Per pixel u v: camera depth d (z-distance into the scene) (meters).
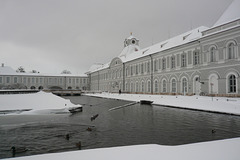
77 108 22.00
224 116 16.58
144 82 45.38
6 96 24.12
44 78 81.31
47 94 27.22
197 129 12.12
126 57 60.31
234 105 17.83
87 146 9.16
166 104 25.31
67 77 85.75
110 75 65.94
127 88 54.19
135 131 11.84
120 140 9.99
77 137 10.77
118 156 5.47
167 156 5.47
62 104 24.20
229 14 26.25
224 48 24.22
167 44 40.66
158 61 40.22
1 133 11.88
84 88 88.88
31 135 11.37
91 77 87.06
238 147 6.29
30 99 24.48
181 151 5.91
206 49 26.84
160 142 9.53
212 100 20.77
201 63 27.67
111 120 15.85
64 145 9.41
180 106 22.88
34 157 5.34
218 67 24.94
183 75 33.00
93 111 22.05
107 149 6.16
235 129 11.91
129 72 53.12
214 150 5.99
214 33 25.34
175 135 10.77
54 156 5.41
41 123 14.96
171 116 17.16
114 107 25.69
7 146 9.43
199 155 5.54
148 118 16.41
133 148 6.25
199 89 29.47
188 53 31.94
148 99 30.41
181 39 36.69
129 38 66.75
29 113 20.19
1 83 73.44
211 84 25.58
